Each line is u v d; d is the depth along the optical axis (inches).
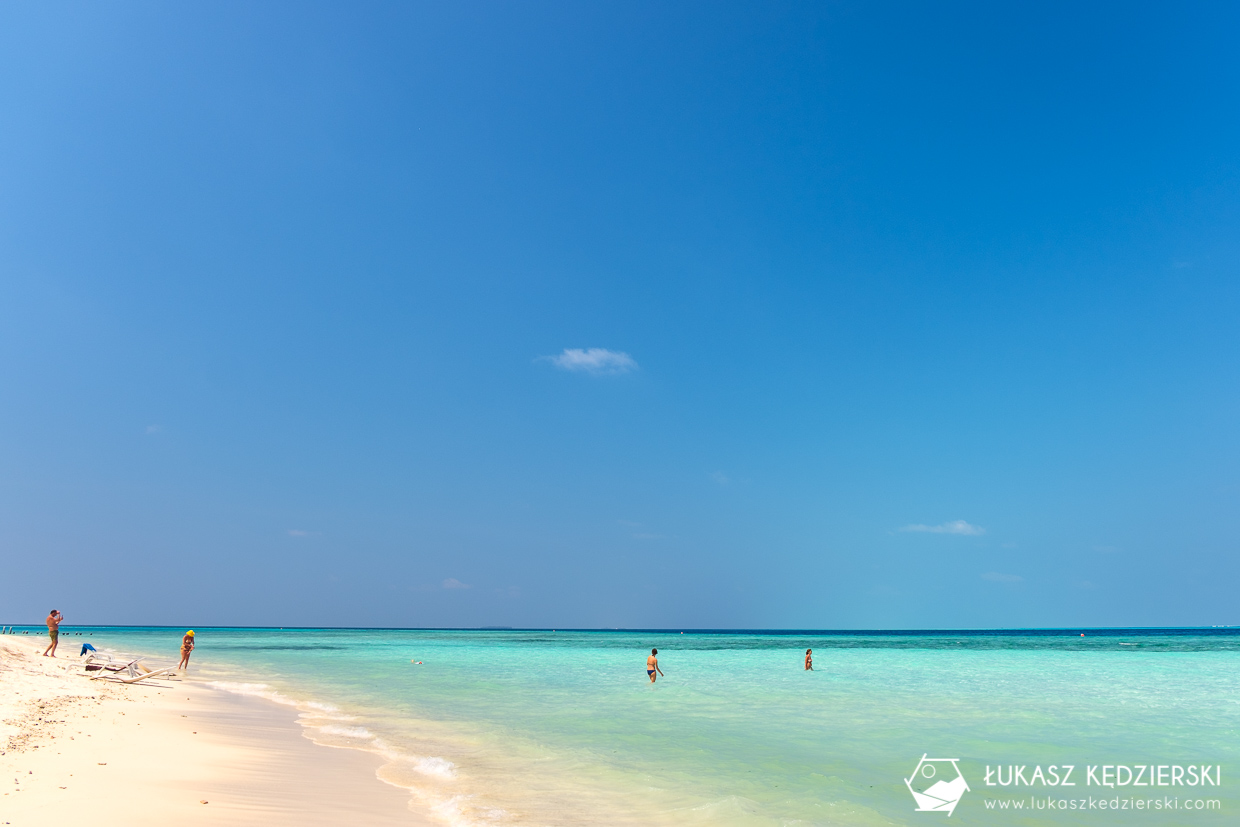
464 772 524.1
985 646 3592.5
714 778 518.3
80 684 877.2
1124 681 1375.5
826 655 2509.8
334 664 1859.0
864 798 472.7
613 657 2327.8
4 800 337.7
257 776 457.7
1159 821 440.1
